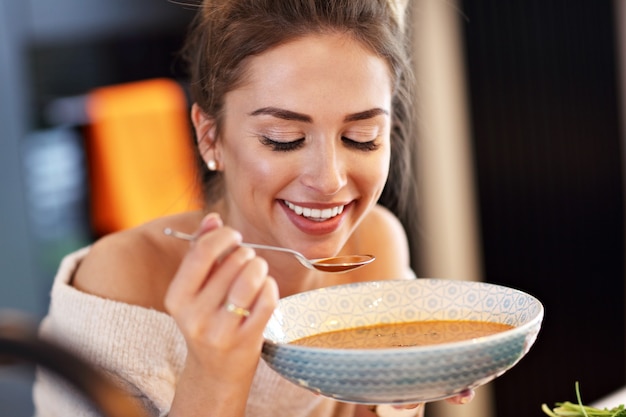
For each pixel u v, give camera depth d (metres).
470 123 2.49
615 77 2.86
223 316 0.88
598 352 2.80
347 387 0.85
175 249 1.26
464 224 2.54
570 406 1.03
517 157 2.55
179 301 0.88
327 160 1.06
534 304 0.94
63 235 2.23
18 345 0.47
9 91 2.17
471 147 2.50
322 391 0.87
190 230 1.27
